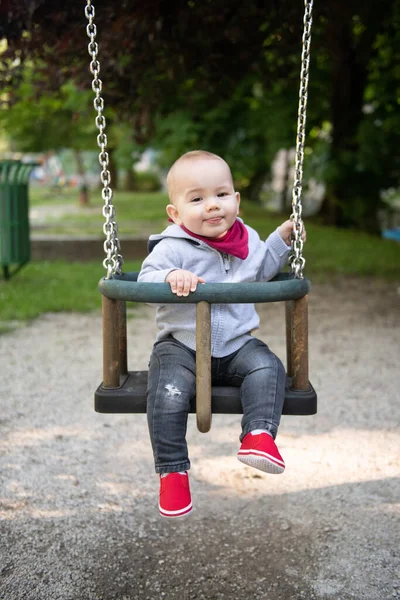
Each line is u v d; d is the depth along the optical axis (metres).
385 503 3.25
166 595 2.58
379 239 13.64
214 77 6.71
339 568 2.74
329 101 13.97
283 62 7.46
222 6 5.45
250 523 3.10
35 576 2.68
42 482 3.46
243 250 2.54
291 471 3.60
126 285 2.25
